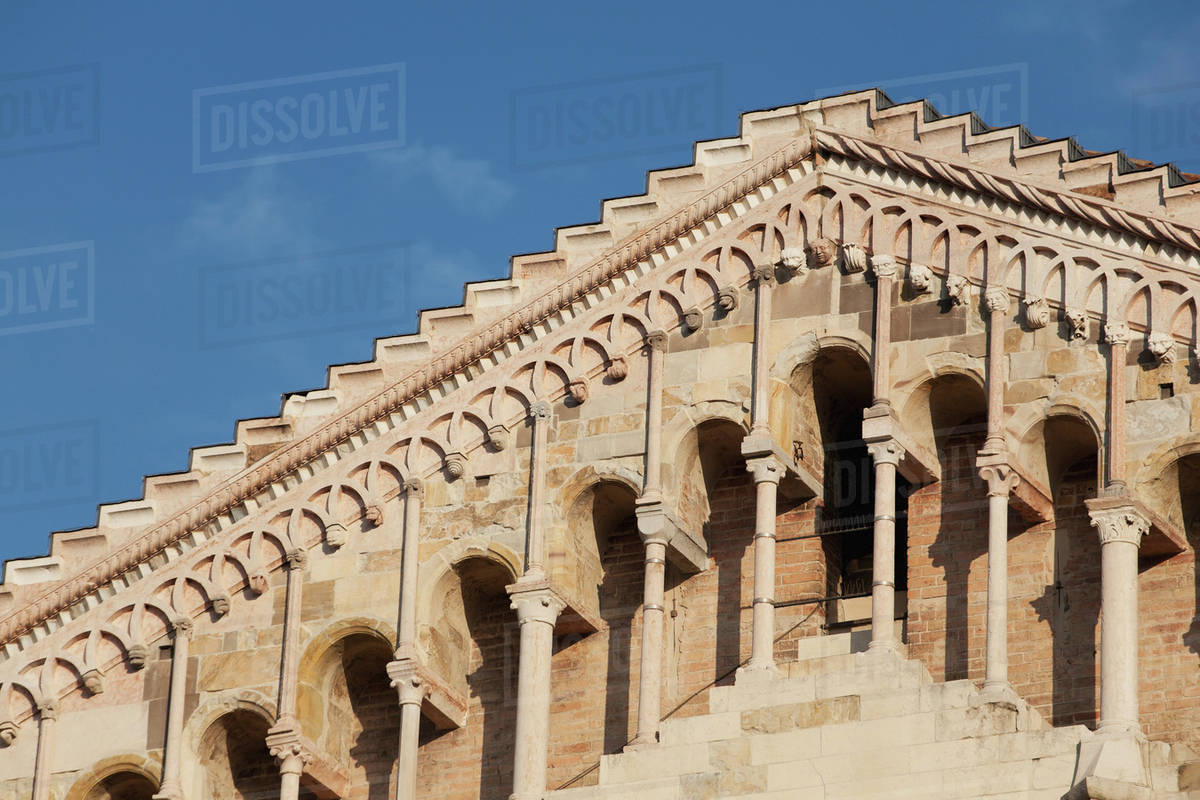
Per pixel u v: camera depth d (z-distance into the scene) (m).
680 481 101.56
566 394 103.50
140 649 105.88
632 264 103.88
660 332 102.62
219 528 106.31
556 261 104.81
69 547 107.69
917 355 99.50
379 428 105.38
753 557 101.75
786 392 101.06
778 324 101.75
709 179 103.75
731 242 102.94
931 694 93.69
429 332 105.62
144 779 105.00
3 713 106.56
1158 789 90.50
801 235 102.25
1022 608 97.50
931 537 99.25
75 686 106.31
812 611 100.75
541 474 102.50
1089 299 97.94
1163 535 95.56
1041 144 99.25
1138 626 95.69
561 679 102.31
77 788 105.00
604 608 102.81
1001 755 91.88
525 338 104.62
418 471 104.25
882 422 98.19
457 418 104.31
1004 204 99.75
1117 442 95.88
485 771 102.50
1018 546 98.19
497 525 102.75
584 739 101.31
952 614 98.19
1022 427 97.50
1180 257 97.19
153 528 106.69
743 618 101.06
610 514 103.19
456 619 103.75
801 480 101.06
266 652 104.25
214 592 105.38
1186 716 94.62
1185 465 95.94
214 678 104.50
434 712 102.38
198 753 104.25
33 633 107.38
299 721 102.94
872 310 100.62
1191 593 95.88
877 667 94.94
